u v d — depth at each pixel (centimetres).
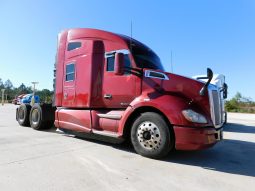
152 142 502
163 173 414
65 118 705
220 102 562
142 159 497
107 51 626
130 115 542
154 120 503
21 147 554
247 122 1681
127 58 590
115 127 580
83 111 656
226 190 351
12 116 1356
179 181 380
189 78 520
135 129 527
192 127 475
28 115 897
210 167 466
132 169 428
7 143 593
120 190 332
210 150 627
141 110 543
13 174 376
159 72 543
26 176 370
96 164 447
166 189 344
